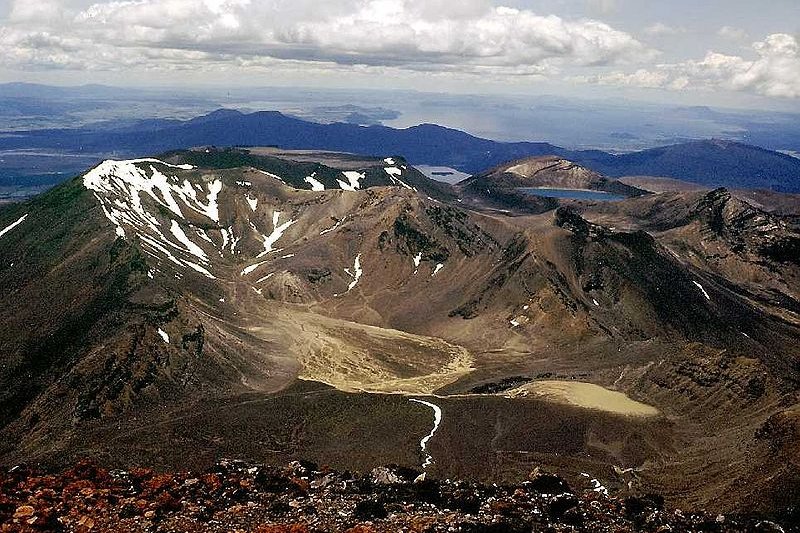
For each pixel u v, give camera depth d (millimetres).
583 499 41812
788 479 77000
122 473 38438
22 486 34781
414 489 38844
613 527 37438
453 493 39156
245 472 40656
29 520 30344
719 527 40562
